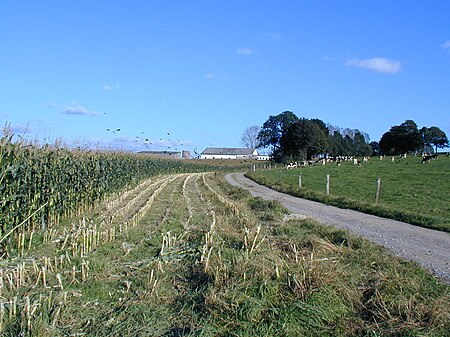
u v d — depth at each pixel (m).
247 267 7.90
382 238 13.55
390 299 6.83
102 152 24.56
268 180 44.28
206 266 8.34
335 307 6.80
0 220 11.20
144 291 7.86
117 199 23.64
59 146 16.55
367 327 6.31
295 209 21.64
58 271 8.64
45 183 14.62
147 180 43.47
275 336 6.17
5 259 9.71
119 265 9.38
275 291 7.08
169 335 6.22
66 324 6.34
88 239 11.20
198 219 16.45
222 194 30.05
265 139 119.38
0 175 11.31
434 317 6.31
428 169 48.97
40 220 14.23
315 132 92.69
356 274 8.09
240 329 6.29
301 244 10.45
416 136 105.38
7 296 7.10
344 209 21.95
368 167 57.31
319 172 52.59
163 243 10.93
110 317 6.70
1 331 5.91
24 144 13.55
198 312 6.89
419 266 9.39
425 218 16.94
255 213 18.30
